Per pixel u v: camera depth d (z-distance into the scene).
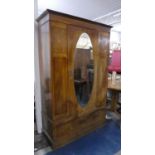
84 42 2.05
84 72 2.15
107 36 2.33
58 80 1.83
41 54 2.05
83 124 2.24
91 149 1.97
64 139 2.03
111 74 3.38
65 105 1.95
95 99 2.35
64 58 1.84
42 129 2.34
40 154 1.87
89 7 3.18
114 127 2.57
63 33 1.78
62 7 3.14
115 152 1.92
